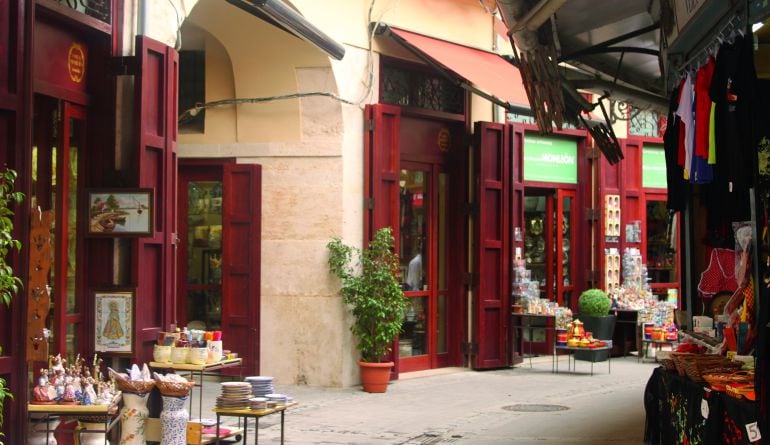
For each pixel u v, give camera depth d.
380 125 13.03
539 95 9.73
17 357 6.38
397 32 13.25
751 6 5.46
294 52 12.46
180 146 13.04
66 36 8.20
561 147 16.89
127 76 8.49
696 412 6.45
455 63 13.10
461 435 9.45
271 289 12.77
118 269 8.52
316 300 12.61
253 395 7.97
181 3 9.73
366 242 12.95
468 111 14.82
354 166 12.88
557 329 14.78
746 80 5.54
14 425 6.35
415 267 14.22
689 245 7.87
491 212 14.81
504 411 10.96
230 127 12.95
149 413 7.48
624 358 16.64
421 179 14.36
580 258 17.12
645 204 17.80
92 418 7.20
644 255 17.69
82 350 8.38
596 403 11.61
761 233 5.46
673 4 7.29
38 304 6.73
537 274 16.91
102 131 8.54
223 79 12.91
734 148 6.04
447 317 14.76
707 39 6.64
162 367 8.32
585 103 11.54
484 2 14.80
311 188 12.70
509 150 14.98
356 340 12.73
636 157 17.70
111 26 8.62
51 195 8.09
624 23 9.33
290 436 9.30
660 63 8.71
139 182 8.43
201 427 7.79
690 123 6.77
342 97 12.68
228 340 12.59
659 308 16.61
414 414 10.70
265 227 12.81
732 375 6.27
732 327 7.03
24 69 6.47
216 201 13.06
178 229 13.05
